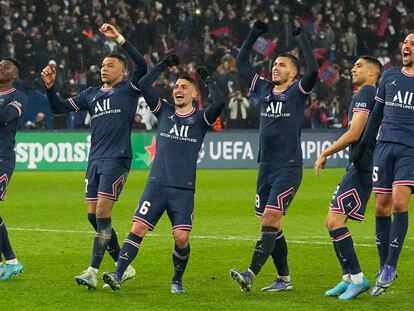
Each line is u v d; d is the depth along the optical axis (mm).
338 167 70188
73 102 23422
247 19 75125
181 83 21594
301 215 39000
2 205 42906
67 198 46344
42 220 36969
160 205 21297
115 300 20312
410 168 20719
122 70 23172
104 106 22812
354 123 21219
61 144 64688
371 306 19766
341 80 73500
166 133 21547
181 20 73875
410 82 21062
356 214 21297
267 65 72000
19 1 68750
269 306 19719
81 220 37000
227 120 69312
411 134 20859
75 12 69875
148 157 66688
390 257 20766
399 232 20672
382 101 21391
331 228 21172
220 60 71312
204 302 20156
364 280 20828
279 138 21500
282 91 21656
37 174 61719
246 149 69000
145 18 73125
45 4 69812
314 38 76000
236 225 35438
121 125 22734
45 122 65938
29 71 65375
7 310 19172
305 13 77688
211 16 74250
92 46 67688
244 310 19266
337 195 21328
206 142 67875
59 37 67562
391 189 21359
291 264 25984
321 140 69812
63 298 20531
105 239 22078
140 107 66875
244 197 47031
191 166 21422
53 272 24234
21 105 23656
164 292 21422
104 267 25328
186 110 21719
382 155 21141
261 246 21047
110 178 22500
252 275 20922
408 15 81688
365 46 79125
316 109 71500
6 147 23656
